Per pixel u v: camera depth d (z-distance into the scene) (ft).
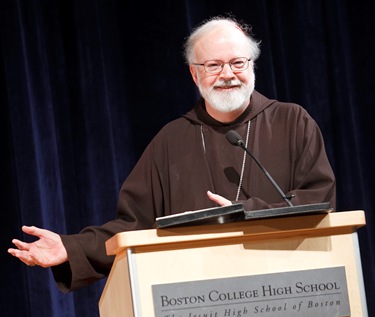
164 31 24.30
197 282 11.00
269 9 25.54
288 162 15.42
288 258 11.39
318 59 25.46
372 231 24.94
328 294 11.32
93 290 22.81
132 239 10.88
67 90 23.56
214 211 10.80
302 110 15.93
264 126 15.99
